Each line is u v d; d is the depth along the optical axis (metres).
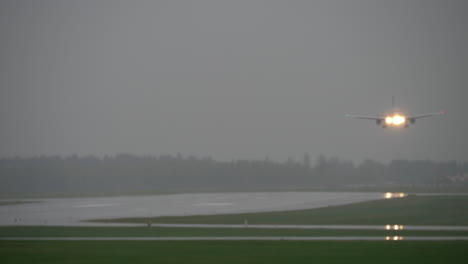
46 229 113.50
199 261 63.78
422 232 104.56
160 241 88.62
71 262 63.53
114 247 79.00
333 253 70.19
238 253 70.94
